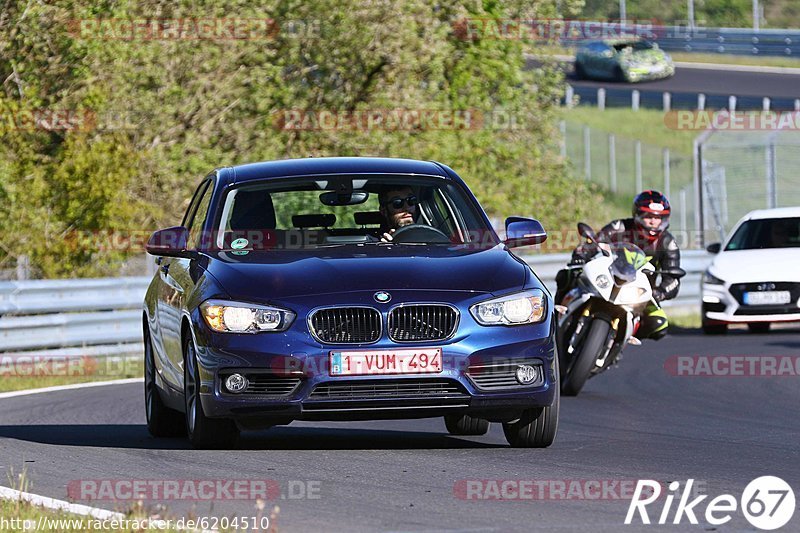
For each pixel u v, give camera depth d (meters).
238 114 83.69
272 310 25.36
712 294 65.12
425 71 89.94
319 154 85.00
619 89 190.12
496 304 25.73
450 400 25.28
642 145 164.25
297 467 24.80
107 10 74.62
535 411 26.94
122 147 70.75
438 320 25.36
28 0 71.12
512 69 95.12
